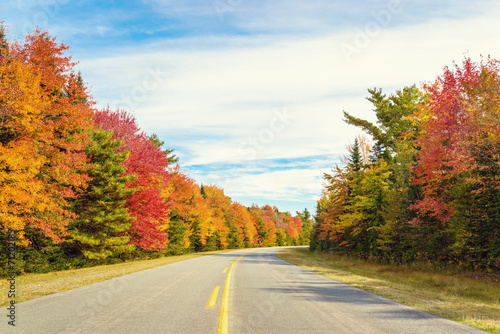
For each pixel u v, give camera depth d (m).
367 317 5.73
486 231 15.77
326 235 39.41
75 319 5.33
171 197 35.03
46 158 15.06
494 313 6.61
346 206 30.05
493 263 15.67
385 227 23.86
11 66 12.85
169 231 36.19
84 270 16.27
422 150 18.95
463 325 5.24
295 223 134.88
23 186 12.81
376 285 11.05
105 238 20.20
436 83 18.67
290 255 35.53
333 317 5.69
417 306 6.95
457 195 17.28
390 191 26.67
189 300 7.12
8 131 13.20
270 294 8.15
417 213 20.83
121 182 21.77
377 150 34.09
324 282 11.22
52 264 17.20
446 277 15.66
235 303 6.89
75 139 16.67
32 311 5.92
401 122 34.03
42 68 14.56
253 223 91.94
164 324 5.08
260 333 4.63
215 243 59.06
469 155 14.98
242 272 13.99
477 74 16.03
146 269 15.09
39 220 14.23
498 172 15.32
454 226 17.45
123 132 27.83
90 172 19.34
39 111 13.19
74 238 18.19
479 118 15.12
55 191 15.25
